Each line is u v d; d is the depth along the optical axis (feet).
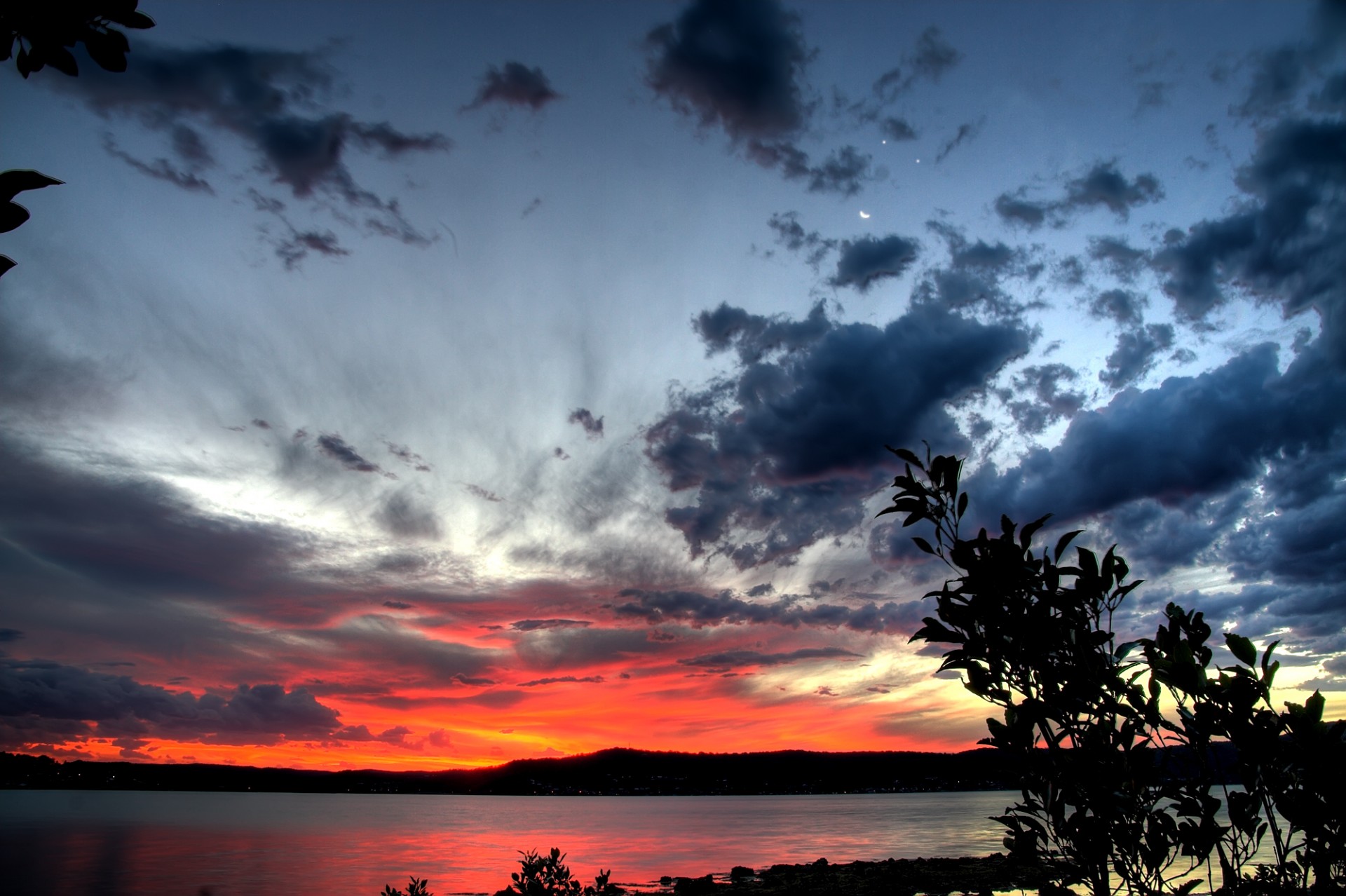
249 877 161.58
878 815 415.85
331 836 303.07
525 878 32.96
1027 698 8.51
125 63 4.61
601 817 505.25
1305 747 8.59
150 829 336.90
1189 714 9.32
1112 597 9.16
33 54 4.47
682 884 100.01
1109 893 8.05
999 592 8.75
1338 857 8.33
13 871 173.78
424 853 224.53
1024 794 8.74
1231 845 8.80
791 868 112.68
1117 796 8.01
